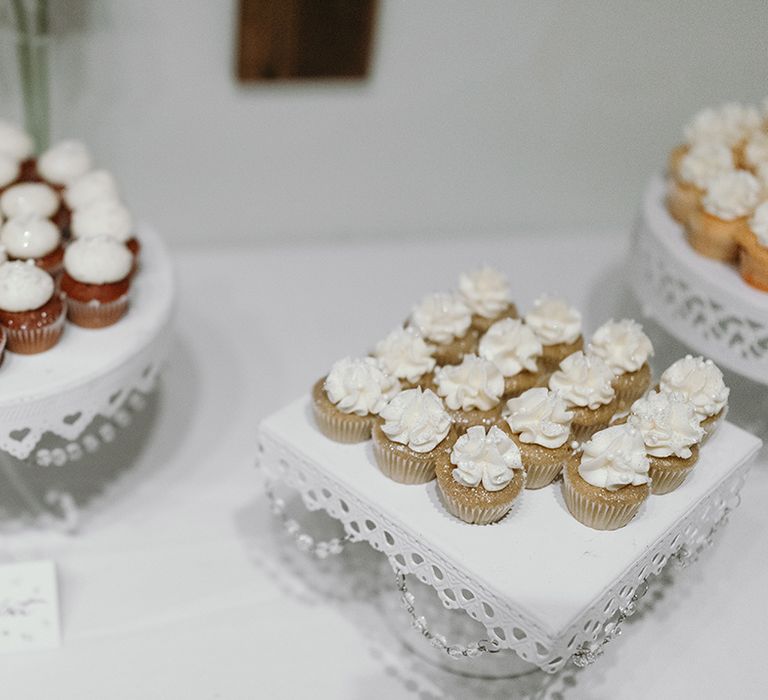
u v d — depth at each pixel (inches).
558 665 28.3
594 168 48.0
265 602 34.4
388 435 29.9
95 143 46.0
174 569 35.1
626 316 40.8
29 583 33.0
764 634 32.9
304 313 45.3
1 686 31.8
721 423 32.3
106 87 44.8
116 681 32.2
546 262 47.5
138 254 35.7
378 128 48.1
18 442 31.6
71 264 32.6
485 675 32.6
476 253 48.8
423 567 29.5
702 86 42.3
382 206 50.1
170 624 33.7
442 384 31.5
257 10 44.0
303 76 46.0
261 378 42.1
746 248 33.9
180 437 39.3
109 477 37.6
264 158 47.9
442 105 47.8
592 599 27.9
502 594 27.9
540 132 48.0
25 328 31.4
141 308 34.3
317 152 48.3
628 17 43.3
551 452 30.2
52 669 32.3
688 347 35.4
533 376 32.6
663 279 36.2
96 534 35.9
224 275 47.3
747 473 32.5
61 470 37.6
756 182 35.5
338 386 30.7
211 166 47.6
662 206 38.1
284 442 31.2
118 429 39.1
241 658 32.9
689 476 30.9
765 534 34.4
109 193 35.9
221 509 37.1
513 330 32.6
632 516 29.5
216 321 44.5
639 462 29.0
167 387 41.2
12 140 37.4
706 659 32.4
